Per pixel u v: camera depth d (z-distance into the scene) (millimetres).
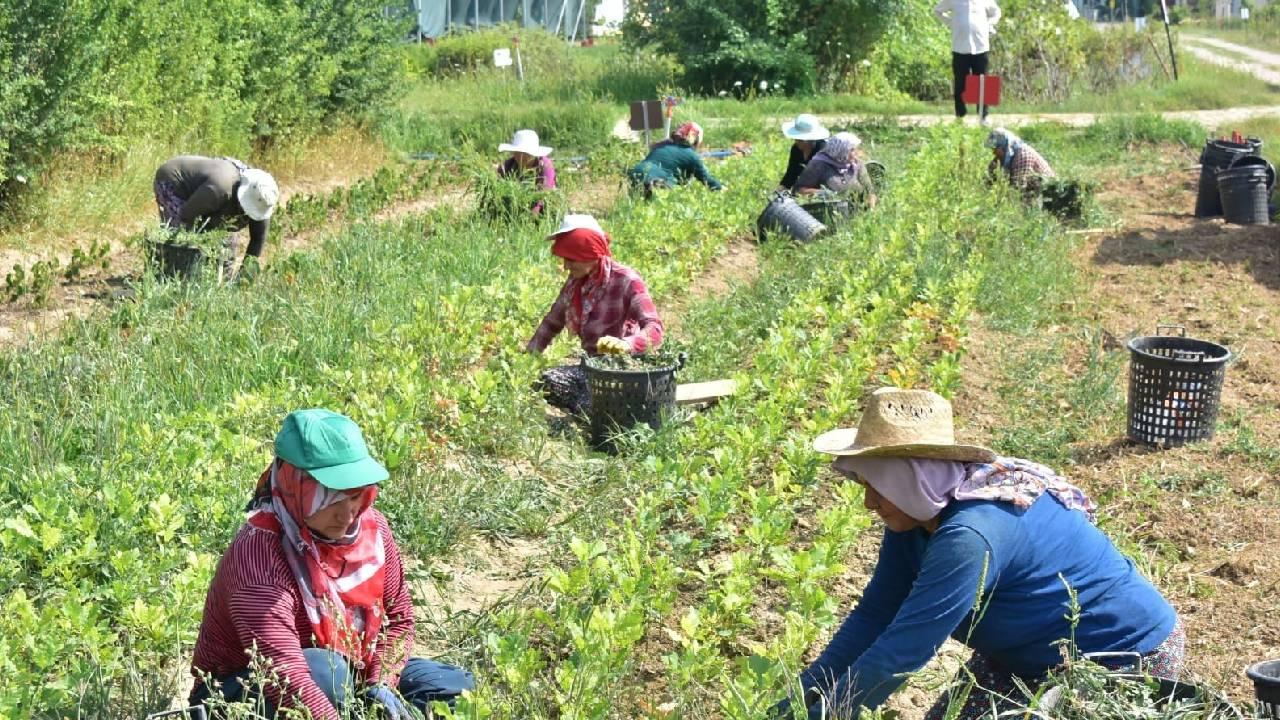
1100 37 27109
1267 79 29531
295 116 16172
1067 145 19469
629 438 6883
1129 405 7348
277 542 3736
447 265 10594
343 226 12320
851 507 5758
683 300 10500
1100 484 6766
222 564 3754
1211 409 7215
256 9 15375
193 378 7273
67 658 4371
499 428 7070
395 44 18188
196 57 14047
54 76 11180
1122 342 9445
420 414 6980
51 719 4000
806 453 6332
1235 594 5484
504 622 4801
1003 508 3570
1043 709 3375
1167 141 19625
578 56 30766
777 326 8891
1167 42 27766
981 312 10195
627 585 4688
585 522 5953
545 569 5629
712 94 25500
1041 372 8672
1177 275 11555
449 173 16547
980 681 3908
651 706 4227
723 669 4297
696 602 5387
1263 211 13766
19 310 9383
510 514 6133
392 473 6051
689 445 6770
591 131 19281
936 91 27312
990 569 3498
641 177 13500
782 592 5453
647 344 7367
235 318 8617
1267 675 3947
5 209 11312
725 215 12695
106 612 4871
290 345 8062
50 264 9977
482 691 3982
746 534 5500
